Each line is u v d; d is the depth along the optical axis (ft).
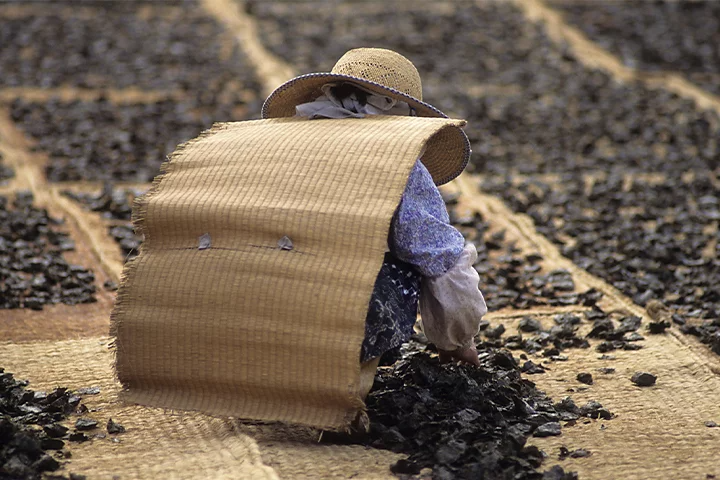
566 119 63.36
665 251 37.55
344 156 20.80
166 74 73.77
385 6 100.94
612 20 92.02
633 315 30.94
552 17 93.15
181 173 21.91
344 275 19.63
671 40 83.92
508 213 44.34
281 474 19.40
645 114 63.77
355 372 19.38
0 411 22.68
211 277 20.49
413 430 20.98
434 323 22.33
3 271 35.24
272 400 20.48
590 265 36.58
